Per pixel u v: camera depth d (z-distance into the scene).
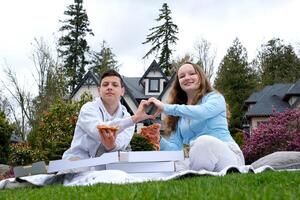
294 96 36.94
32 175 5.12
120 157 4.79
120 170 4.91
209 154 4.90
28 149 18.83
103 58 49.78
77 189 3.54
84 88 40.53
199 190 2.90
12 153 18.95
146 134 5.72
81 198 2.91
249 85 47.09
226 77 47.22
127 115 5.77
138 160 4.88
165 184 3.51
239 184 3.43
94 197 2.89
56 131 17.53
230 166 4.72
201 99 5.62
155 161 4.96
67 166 5.00
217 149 4.92
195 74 5.65
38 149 18.14
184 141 5.79
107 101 5.55
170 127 5.92
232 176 4.09
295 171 4.47
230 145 5.32
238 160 5.25
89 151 5.42
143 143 13.69
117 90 5.58
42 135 18.12
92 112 5.41
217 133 5.43
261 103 38.53
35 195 3.43
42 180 4.93
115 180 4.50
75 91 40.38
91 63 51.78
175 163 5.19
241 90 46.50
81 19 51.78
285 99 38.03
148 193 2.84
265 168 5.04
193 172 4.48
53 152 16.38
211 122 5.46
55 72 34.62
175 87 5.99
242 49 49.03
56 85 33.41
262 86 50.44
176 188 3.08
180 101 6.02
